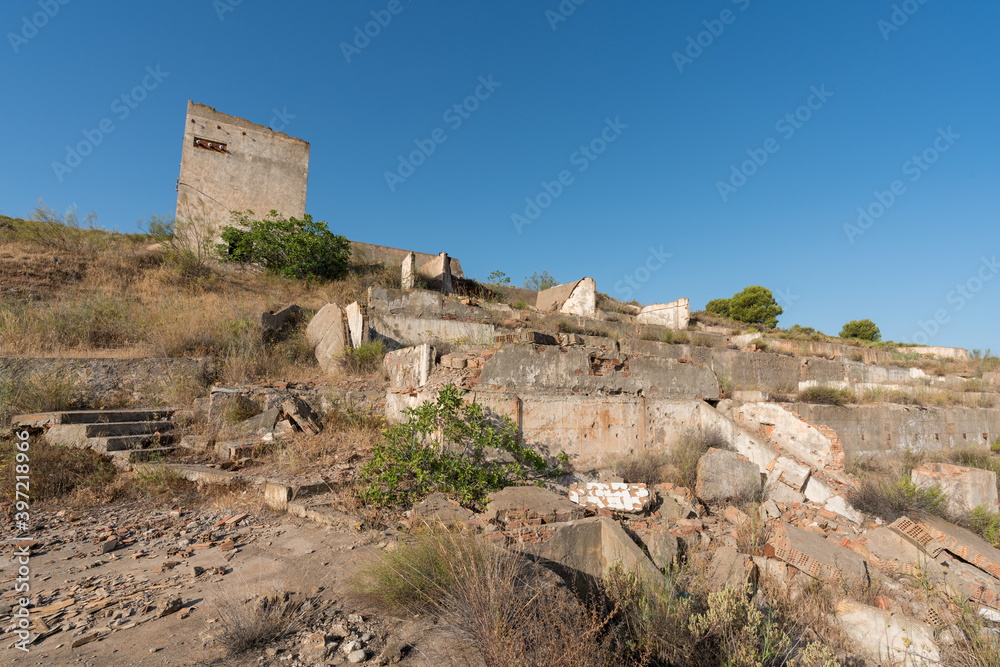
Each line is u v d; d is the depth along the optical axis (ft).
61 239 49.21
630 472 22.58
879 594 15.96
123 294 42.29
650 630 10.62
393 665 8.55
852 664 12.64
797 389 43.50
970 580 16.83
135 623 9.84
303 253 56.24
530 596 10.12
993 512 22.75
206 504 18.51
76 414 24.80
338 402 28.50
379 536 14.90
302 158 68.54
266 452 22.89
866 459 31.24
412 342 39.22
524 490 17.88
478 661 8.55
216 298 44.70
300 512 17.13
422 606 10.43
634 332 53.42
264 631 9.30
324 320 37.22
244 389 27.91
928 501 22.29
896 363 62.75
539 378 22.65
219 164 63.05
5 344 30.17
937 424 39.27
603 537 15.12
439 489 18.19
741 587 13.56
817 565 16.25
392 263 67.72
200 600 10.94
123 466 20.99
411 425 20.15
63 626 9.71
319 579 12.08
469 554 10.99
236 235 57.16
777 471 23.65
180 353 33.09
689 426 26.02
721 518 20.49
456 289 56.95
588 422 23.20
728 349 50.06
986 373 60.23
